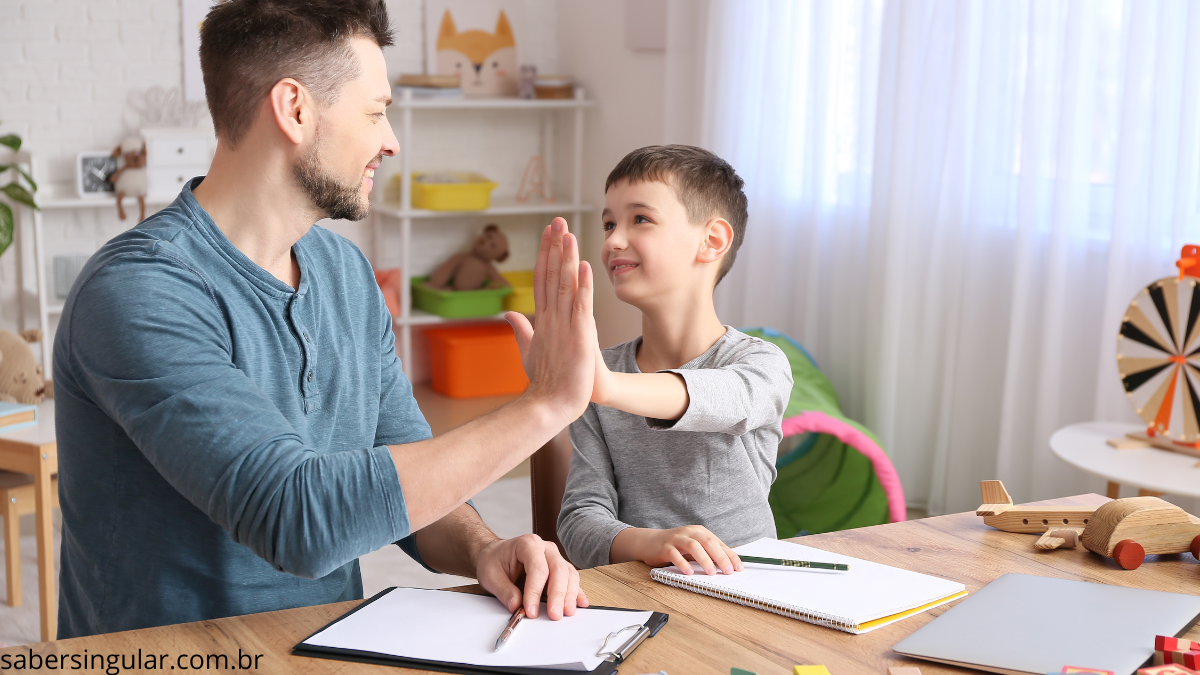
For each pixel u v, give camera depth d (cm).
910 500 319
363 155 111
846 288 338
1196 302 208
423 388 469
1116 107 259
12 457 229
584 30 467
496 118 484
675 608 100
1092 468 202
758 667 87
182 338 96
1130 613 95
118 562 109
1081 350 272
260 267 111
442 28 464
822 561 109
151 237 104
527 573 101
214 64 107
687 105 385
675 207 142
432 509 93
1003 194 288
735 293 369
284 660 88
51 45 397
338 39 106
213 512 91
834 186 337
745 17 352
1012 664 85
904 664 88
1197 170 238
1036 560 114
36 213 364
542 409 96
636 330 436
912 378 313
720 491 139
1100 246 266
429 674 86
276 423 94
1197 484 191
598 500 140
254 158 108
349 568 124
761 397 132
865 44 320
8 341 267
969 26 289
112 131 410
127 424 94
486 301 453
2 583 262
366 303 129
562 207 458
